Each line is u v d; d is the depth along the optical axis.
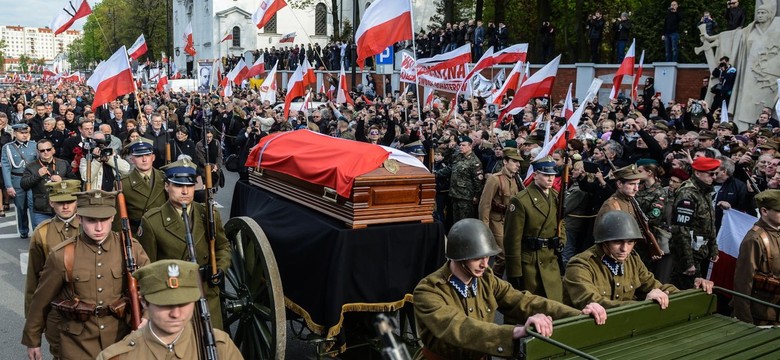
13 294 7.80
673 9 17.30
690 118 11.93
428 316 3.56
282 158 5.82
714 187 7.50
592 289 4.08
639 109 14.46
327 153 5.37
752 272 5.11
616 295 4.32
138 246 4.58
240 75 23.19
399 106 15.66
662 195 6.41
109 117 17.50
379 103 18.94
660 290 3.78
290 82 15.52
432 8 42.19
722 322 3.74
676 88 17.22
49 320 4.38
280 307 4.82
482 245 3.56
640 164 6.45
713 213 6.32
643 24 26.09
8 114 19.67
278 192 5.94
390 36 10.10
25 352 6.18
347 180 4.86
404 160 5.15
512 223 6.18
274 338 4.80
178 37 70.19
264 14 15.27
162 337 2.99
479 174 9.13
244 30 57.12
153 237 5.14
